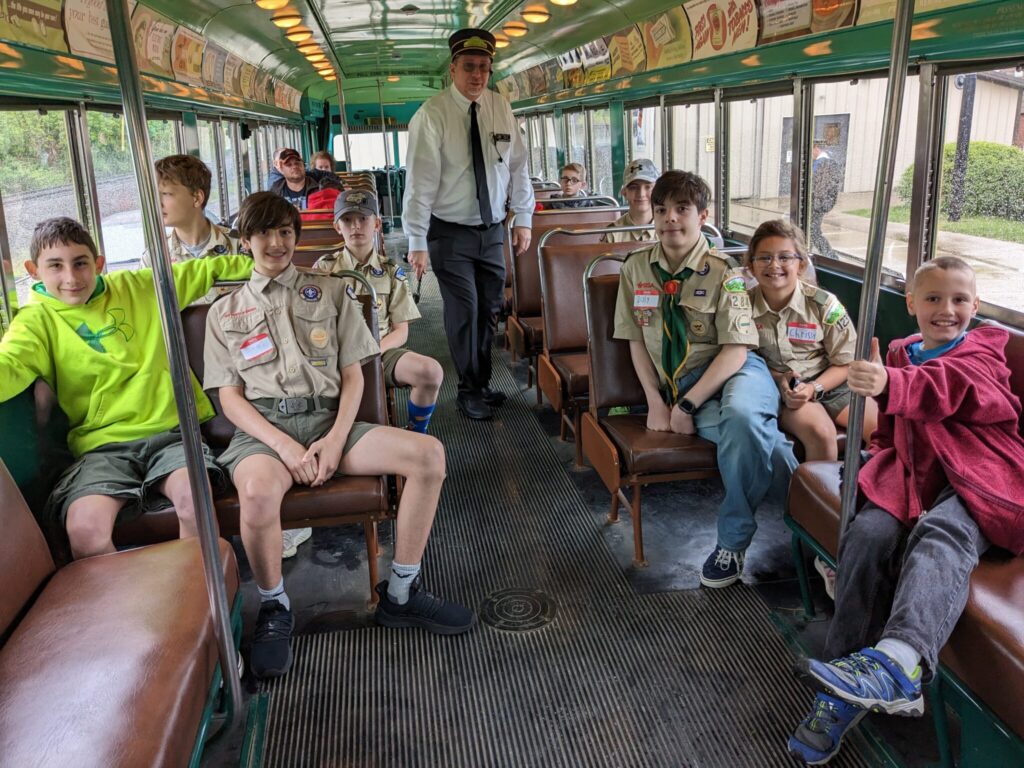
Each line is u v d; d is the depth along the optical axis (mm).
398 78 18969
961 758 2342
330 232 6105
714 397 3664
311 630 3361
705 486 4594
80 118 5102
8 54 4105
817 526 2957
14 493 2574
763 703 2861
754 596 3498
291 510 3164
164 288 2154
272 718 2850
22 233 4445
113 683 2049
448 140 5336
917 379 2572
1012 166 3725
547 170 13383
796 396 3613
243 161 11258
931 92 4145
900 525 2570
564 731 2760
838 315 3773
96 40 5395
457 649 3217
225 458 3219
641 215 5977
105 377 3271
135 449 3230
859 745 2648
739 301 3615
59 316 3246
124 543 3107
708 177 7195
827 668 2223
